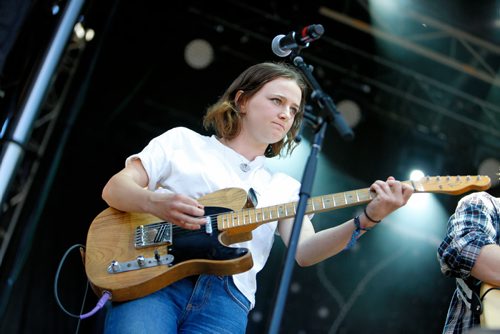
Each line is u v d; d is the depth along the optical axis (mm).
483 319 3184
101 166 9906
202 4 9664
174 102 10156
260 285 10094
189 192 3500
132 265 3238
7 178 5418
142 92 10062
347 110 10570
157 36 9836
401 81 10398
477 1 7922
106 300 3186
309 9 9484
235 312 3314
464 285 3369
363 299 10508
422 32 9188
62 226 9555
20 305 9039
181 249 3252
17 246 7645
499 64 9289
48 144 8273
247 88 3713
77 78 8289
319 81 10367
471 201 3533
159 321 3154
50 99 8648
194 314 3266
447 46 9359
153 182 3535
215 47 10008
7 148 5469
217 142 3635
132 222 3400
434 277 10656
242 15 9750
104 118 9961
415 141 10789
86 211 9711
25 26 5770
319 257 3428
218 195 3416
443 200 10820
